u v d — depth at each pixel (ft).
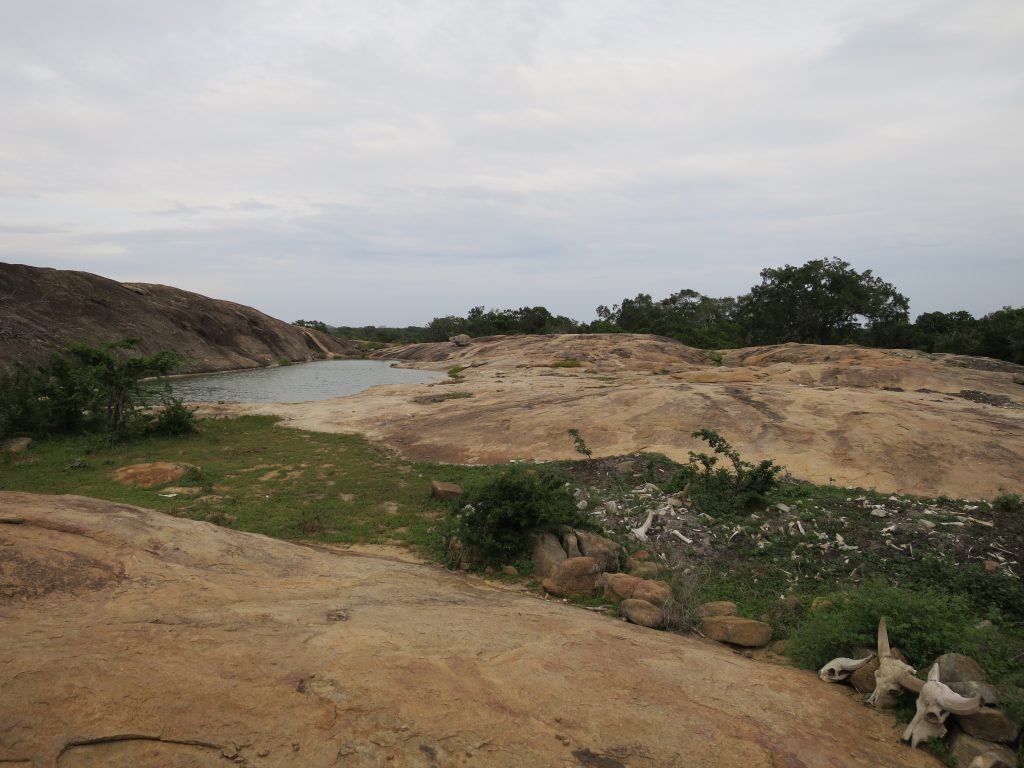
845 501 29.76
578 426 47.19
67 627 12.20
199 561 17.52
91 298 119.14
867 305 142.00
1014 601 20.88
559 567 22.81
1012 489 31.04
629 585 21.29
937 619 15.80
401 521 29.94
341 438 51.85
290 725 10.10
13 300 104.83
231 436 52.60
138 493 34.01
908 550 24.73
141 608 13.67
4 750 8.84
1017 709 12.67
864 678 14.94
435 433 51.03
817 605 20.30
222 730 9.78
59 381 52.42
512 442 46.06
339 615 14.96
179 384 108.88
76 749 9.07
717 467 37.37
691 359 134.62
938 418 41.81
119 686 10.36
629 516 29.12
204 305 157.07
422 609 16.56
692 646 17.33
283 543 21.97
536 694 12.33
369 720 10.48
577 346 143.54
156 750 9.25
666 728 11.96
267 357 164.76
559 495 27.20
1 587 13.21
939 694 12.81
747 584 23.13
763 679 15.05
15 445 45.93
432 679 12.08
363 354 225.15
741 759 11.36
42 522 16.76
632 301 222.69
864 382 74.84
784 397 48.67
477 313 236.43
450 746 10.26
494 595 20.45
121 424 50.85
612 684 13.37
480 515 25.49
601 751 10.91
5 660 10.55
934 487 32.24
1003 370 91.20
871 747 12.60
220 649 12.03
